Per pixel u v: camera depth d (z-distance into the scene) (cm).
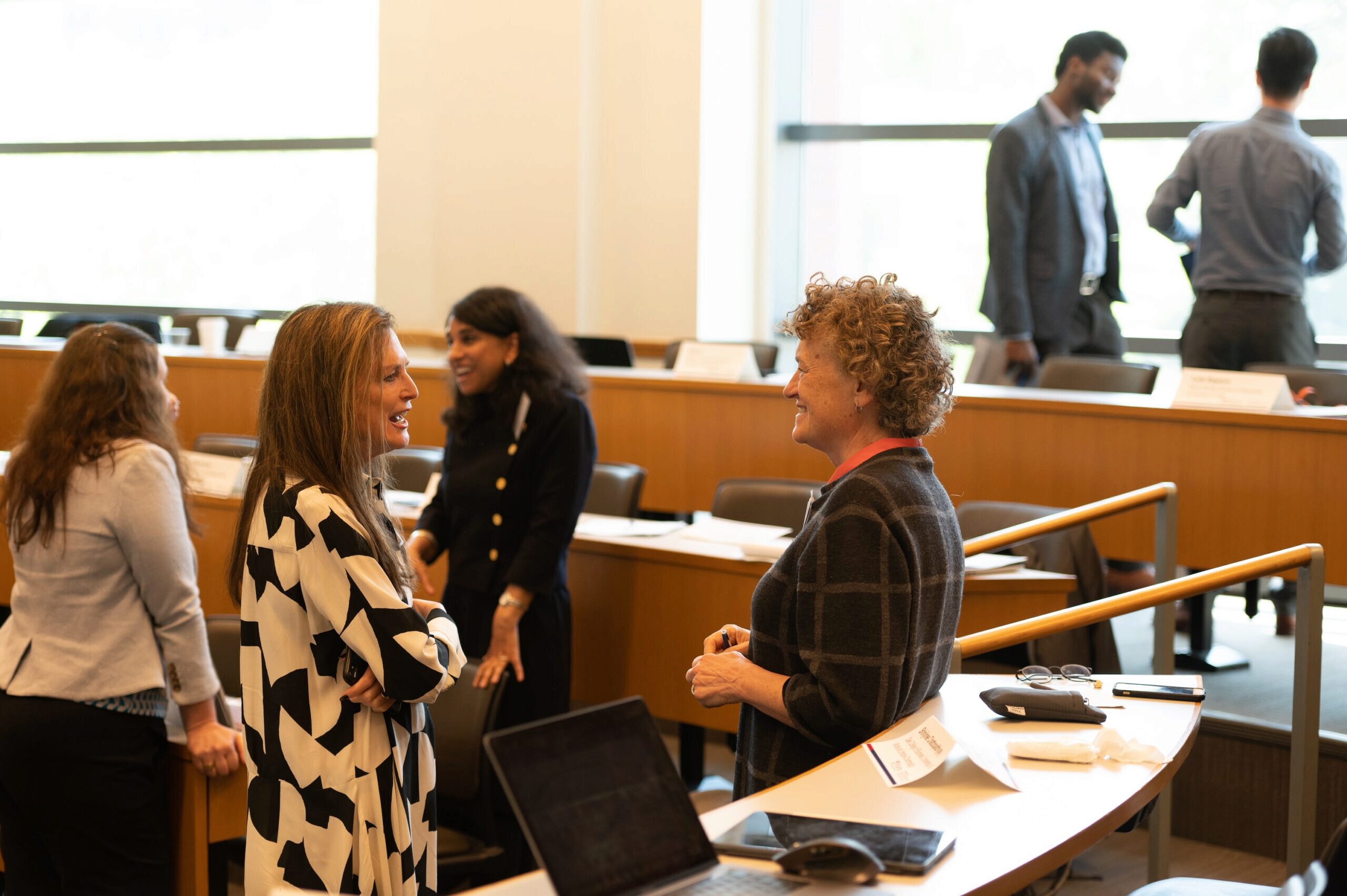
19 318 764
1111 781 145
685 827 115
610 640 321
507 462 281
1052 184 477
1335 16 545
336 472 164
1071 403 365
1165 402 363
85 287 822
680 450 436
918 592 152
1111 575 387
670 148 621
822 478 410
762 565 294
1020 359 475
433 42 649
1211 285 435
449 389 295
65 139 817
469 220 649
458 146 648
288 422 164
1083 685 183
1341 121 546
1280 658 359
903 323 158
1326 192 425
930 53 631
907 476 157
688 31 611
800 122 661
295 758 159
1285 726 293
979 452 381
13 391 524
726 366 432
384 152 679
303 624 161
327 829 159
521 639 280
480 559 284
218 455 419
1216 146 432
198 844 230
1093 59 472
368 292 754
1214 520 345
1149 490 245
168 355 507
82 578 214
